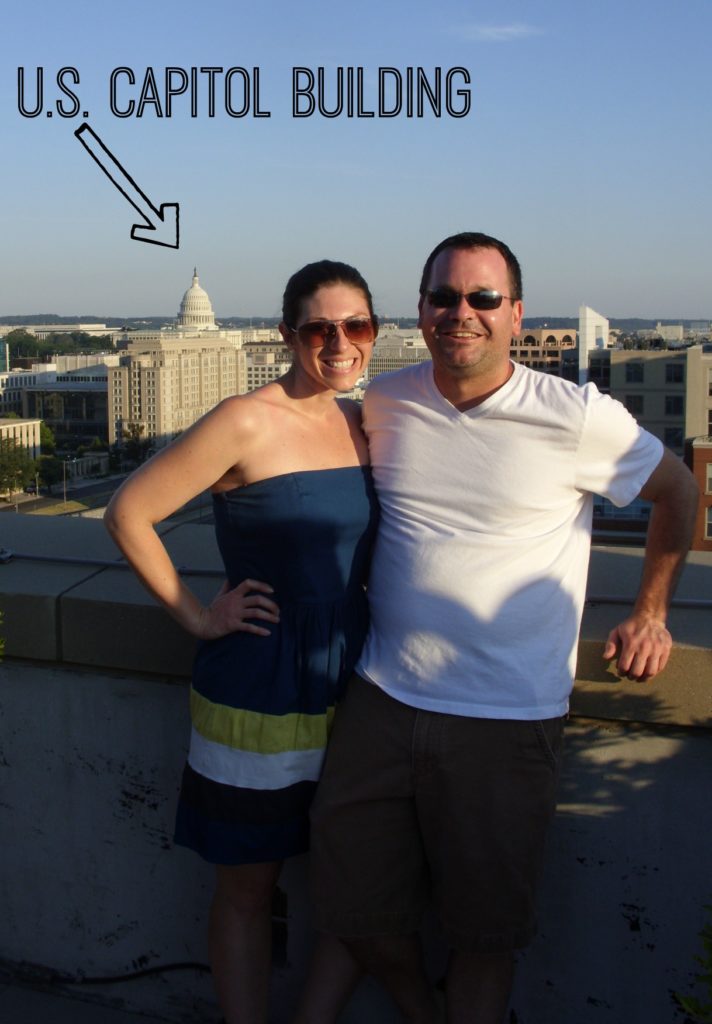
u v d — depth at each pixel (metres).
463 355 2.01
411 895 2.22
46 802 2.82
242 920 2.36
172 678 2.64
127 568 2.83
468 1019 2.21
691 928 2.39
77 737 2.76
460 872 2.11
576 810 2.44
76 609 2.63
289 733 2.17
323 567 2.15
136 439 118.31
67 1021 2.81
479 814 2.09
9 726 2.81
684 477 2.10
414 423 2.11
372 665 2.18
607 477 2.06
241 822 2.20
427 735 2.09
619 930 2.45
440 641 2.08
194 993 2.79
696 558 2.85
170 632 2.56
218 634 2.15
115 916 2.82
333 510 2.12
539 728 2.09
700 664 2.23
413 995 2.33
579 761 2.41
